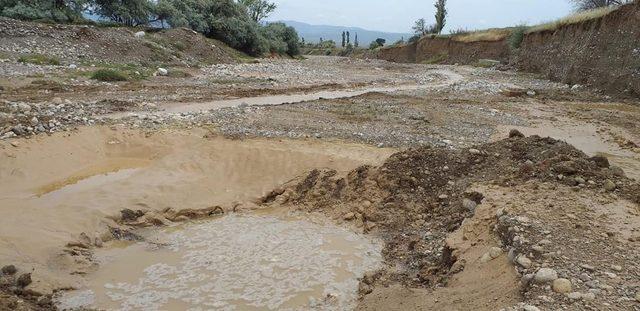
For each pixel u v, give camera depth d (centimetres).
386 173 880
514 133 1034
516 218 604
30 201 809
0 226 704
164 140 1088
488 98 1939
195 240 761
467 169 889
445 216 784
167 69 2272
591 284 464
